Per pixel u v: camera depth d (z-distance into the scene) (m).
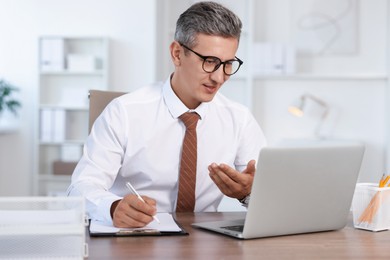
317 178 1.48
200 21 1.74
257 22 5.03
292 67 4.79
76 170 1.94
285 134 5.05
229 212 1.90
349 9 4.94
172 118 2.07
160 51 5.06
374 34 4.95
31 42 5.48
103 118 2.04
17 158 5.57
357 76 4.82
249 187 1.70
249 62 4.82
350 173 1.54
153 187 2.09
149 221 1.50
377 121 4.97
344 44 4.96
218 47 1.74
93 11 5.41
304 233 1.54
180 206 2.01
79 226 1.18
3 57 5.52
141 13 5.35
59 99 5.45
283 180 1.43
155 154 2.06
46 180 5.43
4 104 5.38
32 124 5.54
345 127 5.00
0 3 5.50
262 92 5.07
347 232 1.57
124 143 2.04
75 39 5.40
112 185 2.13
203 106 2.07
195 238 1.43
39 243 1.21
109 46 5.36
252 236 1.43
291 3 4.98
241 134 2.23
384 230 1.60
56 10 5.45
